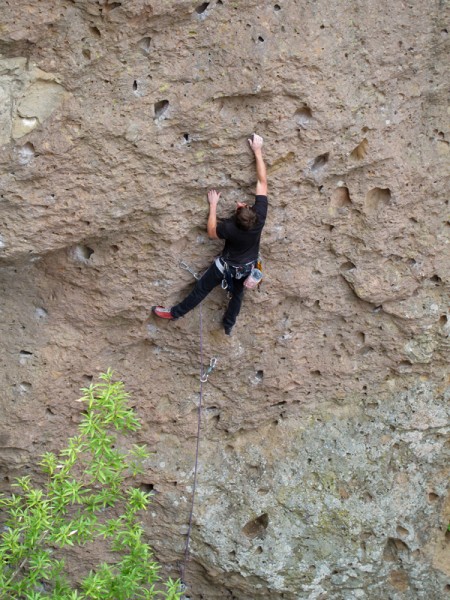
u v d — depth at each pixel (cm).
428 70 640
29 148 587
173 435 753
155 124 599
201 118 602
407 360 746
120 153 601
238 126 612
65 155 591
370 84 627
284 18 591
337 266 695
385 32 614
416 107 648
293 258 682
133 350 709
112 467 595
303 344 732
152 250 650
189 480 754
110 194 613
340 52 609
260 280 652
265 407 755
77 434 723
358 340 739
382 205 673
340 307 717
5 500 648
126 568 593
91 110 585
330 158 641
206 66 591
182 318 694
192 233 652
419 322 724
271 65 595
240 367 728
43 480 733
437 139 666
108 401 561
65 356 689
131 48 576
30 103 577
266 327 714
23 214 605
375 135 641
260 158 619
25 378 689
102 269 654
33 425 704
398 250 692
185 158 614
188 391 735
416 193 670
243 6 581
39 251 627
